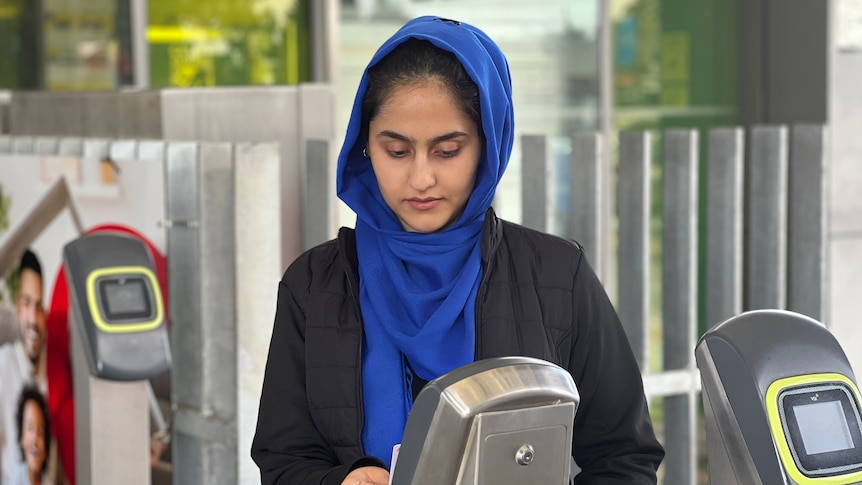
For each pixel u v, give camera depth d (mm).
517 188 6227
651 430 1934
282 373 1914
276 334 1944
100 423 2727
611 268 6422
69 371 3355
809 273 3990
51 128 4012
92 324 2641
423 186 1791
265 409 1917
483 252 1888
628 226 3760
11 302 3652
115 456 2754
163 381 3252
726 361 1662
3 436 3764
